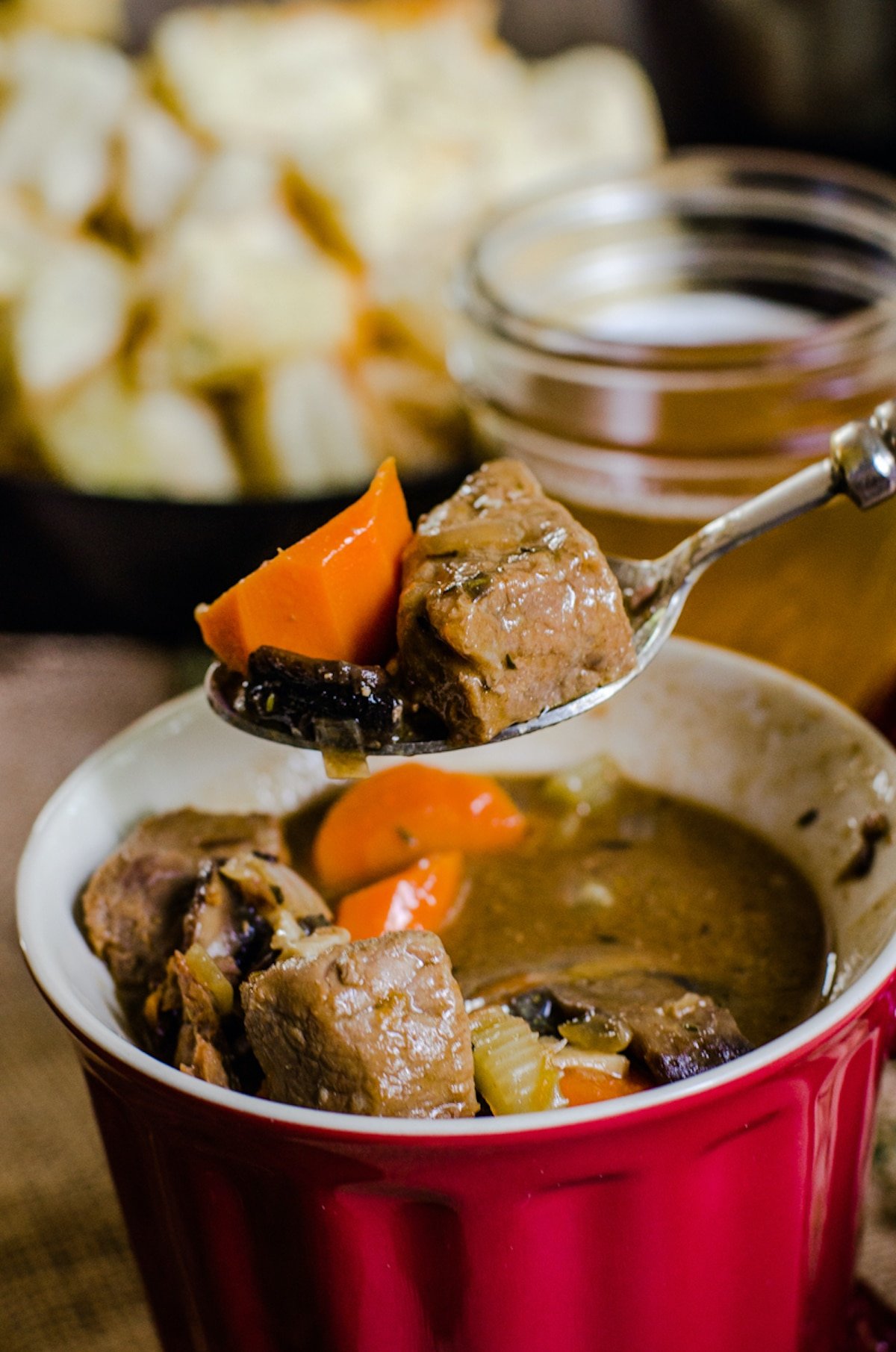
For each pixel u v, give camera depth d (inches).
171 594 20.4
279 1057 13.3
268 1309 13.5
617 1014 13.9
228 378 21.2
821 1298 14.1
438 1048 13.1
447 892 15.2
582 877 15.3
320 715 13.9
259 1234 13.2
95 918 14.6
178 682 20.9
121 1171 13.8
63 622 21.4
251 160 22.1
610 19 27.2
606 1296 13.2
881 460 14.4
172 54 23.0
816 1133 13.3
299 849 15.7
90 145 22.5
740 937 14.8
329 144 22.2
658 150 24.7
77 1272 15.8
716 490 17.8
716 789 15.6
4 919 18.6
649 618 14.8
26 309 21.0
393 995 13.2
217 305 20.8
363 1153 12.6
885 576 17.5
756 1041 14.1
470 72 23.8
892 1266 15.4
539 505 14.2
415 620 13.6
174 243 21.5
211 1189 13.2
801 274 20.5
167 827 15.0
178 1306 14.1
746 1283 13.5
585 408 17.8
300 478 20.7
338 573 13.8
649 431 17.7
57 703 21.2
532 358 17.9
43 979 13.5
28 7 25.6
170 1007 14.1
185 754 15.5
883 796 14.4
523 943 14.9
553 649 13.7
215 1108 12.7
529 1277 13.0
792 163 20.9
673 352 17.4
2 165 22.2
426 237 21.9
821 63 26.2
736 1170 13.1
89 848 14.9
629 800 15.8
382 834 15.3
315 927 14.7
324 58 23.2
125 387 21.1
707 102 27.4
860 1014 13.0
